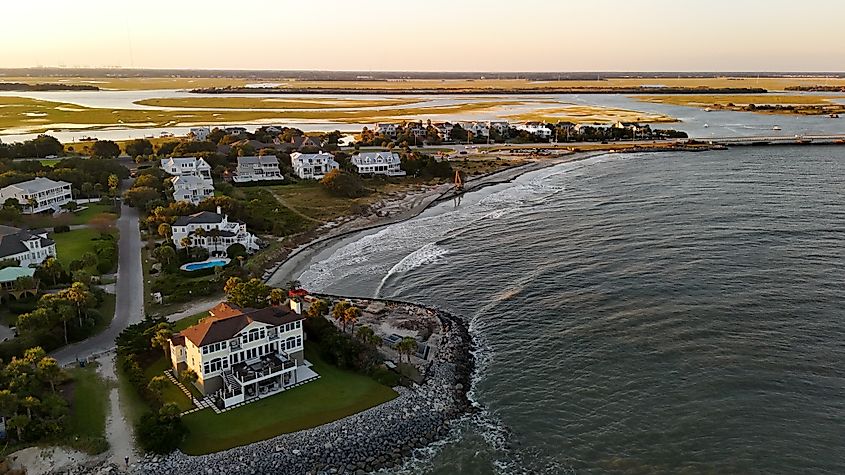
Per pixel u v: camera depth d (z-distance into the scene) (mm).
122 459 65188
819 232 134125
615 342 89500
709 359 83062
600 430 71375
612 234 139750
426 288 115625
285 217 164375
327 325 92438
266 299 99500
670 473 63812
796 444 66500
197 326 79812
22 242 117250
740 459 64875
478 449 69250
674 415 72688
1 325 94500
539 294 108250
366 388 79812
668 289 105625
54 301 91125
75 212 158625
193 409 74312
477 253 134250
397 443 70000
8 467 62969
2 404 67938
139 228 147750
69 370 82188
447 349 90562
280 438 69000
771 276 109000
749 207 159625
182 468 64125
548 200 185750
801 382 77000
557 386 80500
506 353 89500
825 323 91062
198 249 128750
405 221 168750
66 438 67750
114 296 108062
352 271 127312
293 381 80938
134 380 78750
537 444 69812
